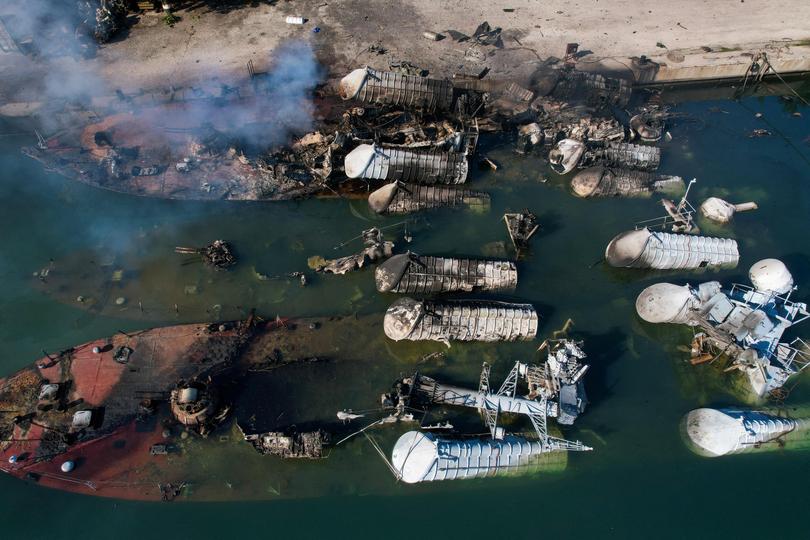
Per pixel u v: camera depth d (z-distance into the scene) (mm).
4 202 43906
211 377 35656
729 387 37250
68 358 36281
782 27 61000
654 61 57031
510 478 32875
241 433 33594
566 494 32781
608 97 52250
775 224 46438
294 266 41750
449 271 39188
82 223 43156
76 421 33125
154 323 38406
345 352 37562
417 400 34938
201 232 43188
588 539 31594
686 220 44469
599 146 48219
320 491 32281
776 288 39531
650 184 47125
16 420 33688
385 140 46969
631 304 41438
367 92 48719
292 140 47812
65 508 31422
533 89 52281
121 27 56125
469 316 36938
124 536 30891
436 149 46062
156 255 41812
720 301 37938
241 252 42250
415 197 44000
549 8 62312
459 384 36375
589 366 37906
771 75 58188
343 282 41125
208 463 32844
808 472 33938
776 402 36312
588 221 45812
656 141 51469
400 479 32438
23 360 36688
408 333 36281
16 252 41531
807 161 51594
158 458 32875
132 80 51656
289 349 37406
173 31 56062
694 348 38438
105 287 40062
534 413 33906
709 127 54250
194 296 39906
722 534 31922
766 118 55719
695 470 33938
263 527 31328
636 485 33250
